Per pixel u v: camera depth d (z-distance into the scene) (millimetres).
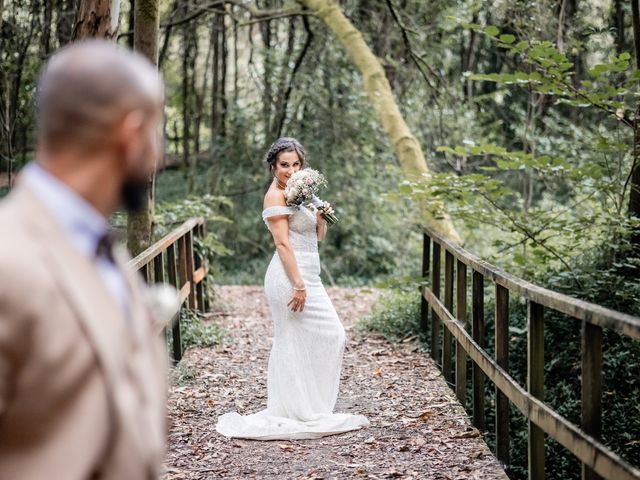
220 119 15883
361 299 10641
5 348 1350
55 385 1377
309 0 12086
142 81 1521
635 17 6602
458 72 16094
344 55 14016
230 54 18406
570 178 6590
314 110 14086
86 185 1500
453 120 13258
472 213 6910
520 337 7250
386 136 13984
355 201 13562
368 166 13711
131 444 1449
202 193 14500
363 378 6371
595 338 2945
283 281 5074
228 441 4844
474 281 5227
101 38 5605
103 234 1539
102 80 1471
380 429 5031
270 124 14617
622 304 6641
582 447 2900
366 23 14312
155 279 6359
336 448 4691
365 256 13461
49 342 1368
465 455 4484
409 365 6777
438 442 4734
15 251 1374
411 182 6949
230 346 7539
